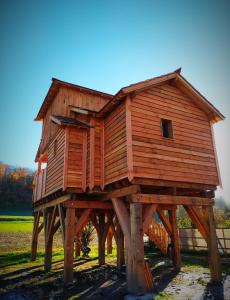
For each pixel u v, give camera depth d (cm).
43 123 1716
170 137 976
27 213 5716
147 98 952
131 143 845
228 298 728
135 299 702
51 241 1227
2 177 7119
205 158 1035
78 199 1100
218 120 1110
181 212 3394
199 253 1603
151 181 854
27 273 1145
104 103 1415
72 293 830
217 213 2747
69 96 1298
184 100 1070
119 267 1179
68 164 1028
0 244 2214
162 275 1052
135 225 776
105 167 1010
